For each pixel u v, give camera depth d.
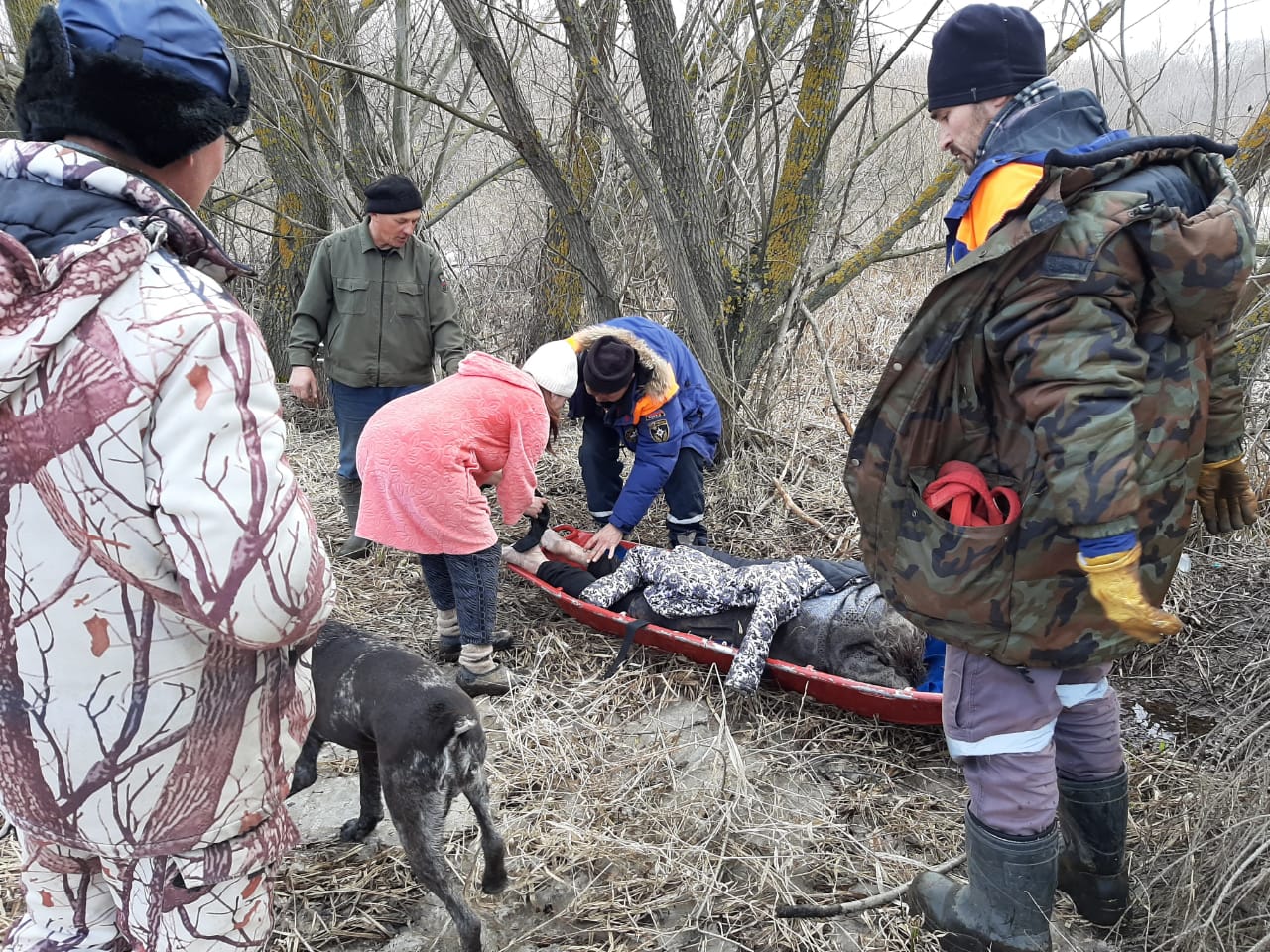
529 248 7.64
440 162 7.01
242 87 1.59
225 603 1.37
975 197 2.08
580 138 6.09
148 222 1.39
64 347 1.33
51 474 1.37
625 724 3.80
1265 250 4.02
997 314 2.05
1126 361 1.91
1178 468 2.09
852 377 7.52
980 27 2.12
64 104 1.43
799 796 3.34
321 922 2.82
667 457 4.39
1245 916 2.46
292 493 1.44
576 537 4.96
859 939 2.71
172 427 1.33
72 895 1.74
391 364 4.93
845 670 3.74
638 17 4.59
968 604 2.18
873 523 2.34
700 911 2.83
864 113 5.40
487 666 3.97
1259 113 4.20
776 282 5.43
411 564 5.03
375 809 3.08
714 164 5.67
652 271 6.72
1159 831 2.92
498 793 3.36
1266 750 2.83
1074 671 2.33
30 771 1.52
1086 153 1.93
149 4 1.43
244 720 1.59
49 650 1.46
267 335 7.43
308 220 6.94
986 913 2.40
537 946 2.75
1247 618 4.05
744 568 4.11
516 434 3.79
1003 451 2.19
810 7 5.48
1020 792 2.29
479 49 4.59
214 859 1.62
